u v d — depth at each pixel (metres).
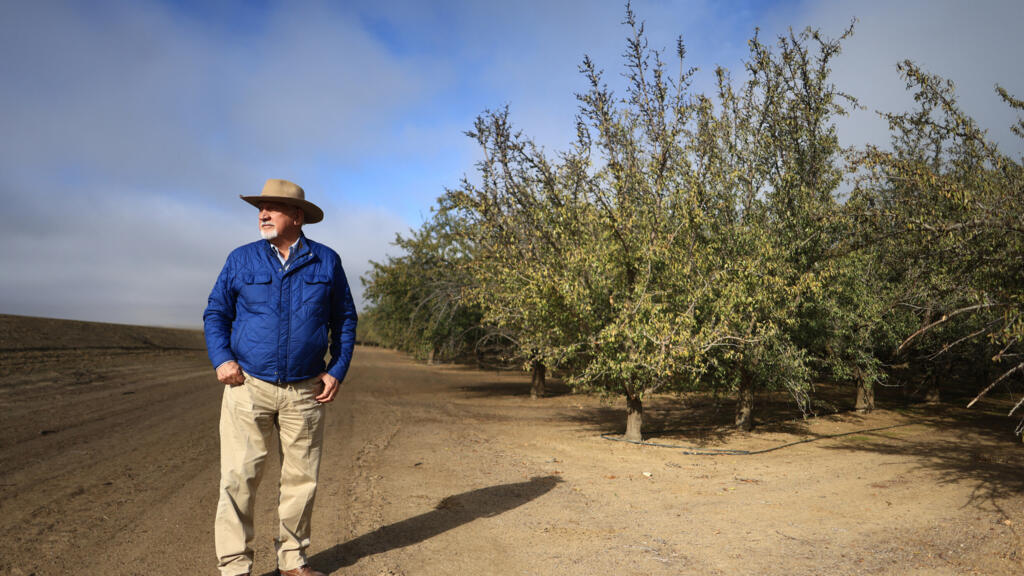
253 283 3.08
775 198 9.49
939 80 4.91
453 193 9.43
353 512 4.66
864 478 6.17
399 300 21.84
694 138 8.58
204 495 5.36
